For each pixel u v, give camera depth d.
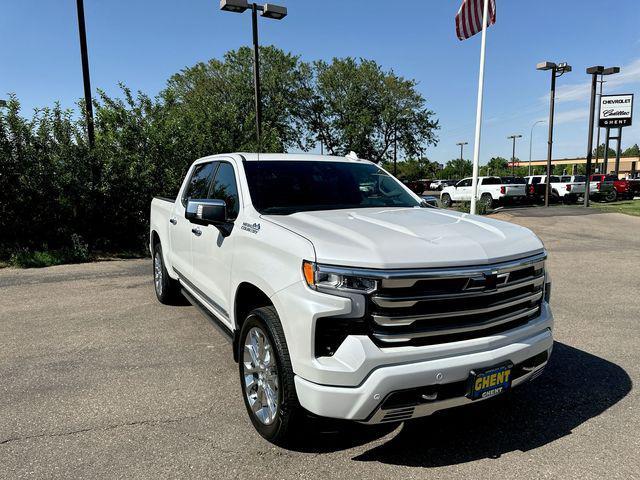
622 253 11.27
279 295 2.87
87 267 9.52
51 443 3.16
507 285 2.90
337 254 2.69
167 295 6.35
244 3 15.67
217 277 4.04
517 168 98.69
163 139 11.73
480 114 11.80
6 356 4.69
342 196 4.18
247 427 3.38
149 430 3.33
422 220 3.43
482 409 3.64
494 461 2.97
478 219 3.66
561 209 24.08
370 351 2.58
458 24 12.68
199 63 40.56
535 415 3.54
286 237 3.00
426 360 2.68
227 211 4.10
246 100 39.16
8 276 8.59
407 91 42.91
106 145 11.39
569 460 2.97
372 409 2.60
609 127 39.69
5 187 10.28
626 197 34.97
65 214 11.11
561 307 6.45
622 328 5.53
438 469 2.89
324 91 43.50
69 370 4.35
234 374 4.27
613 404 3.70
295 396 2.82
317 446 3.13
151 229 6.78
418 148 45.19
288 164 4.35
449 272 2.70
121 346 4.96
